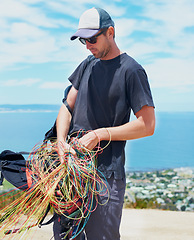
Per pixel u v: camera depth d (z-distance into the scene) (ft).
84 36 7.06
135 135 7.26
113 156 7.49
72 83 8.36
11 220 7.35
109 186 7.50
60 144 7.48
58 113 8.38
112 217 7.47
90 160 7.36
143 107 7.20
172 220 18.98
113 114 7.54
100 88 7.57
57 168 7.13
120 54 7.51
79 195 6.94
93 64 7.91
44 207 7.01
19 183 7.44
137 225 17.56
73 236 7.12
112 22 7.41
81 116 7.86
